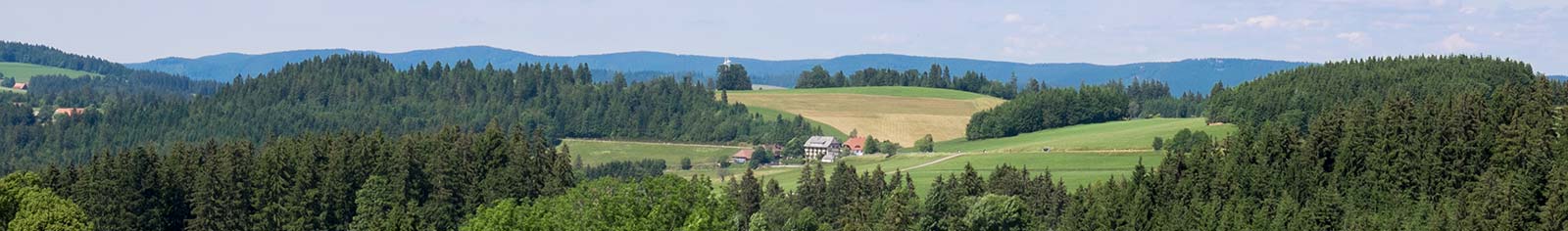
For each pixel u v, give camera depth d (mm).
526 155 167625
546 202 126250
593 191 119062
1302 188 149000
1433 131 151125
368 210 151750
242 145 179875
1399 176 145375
